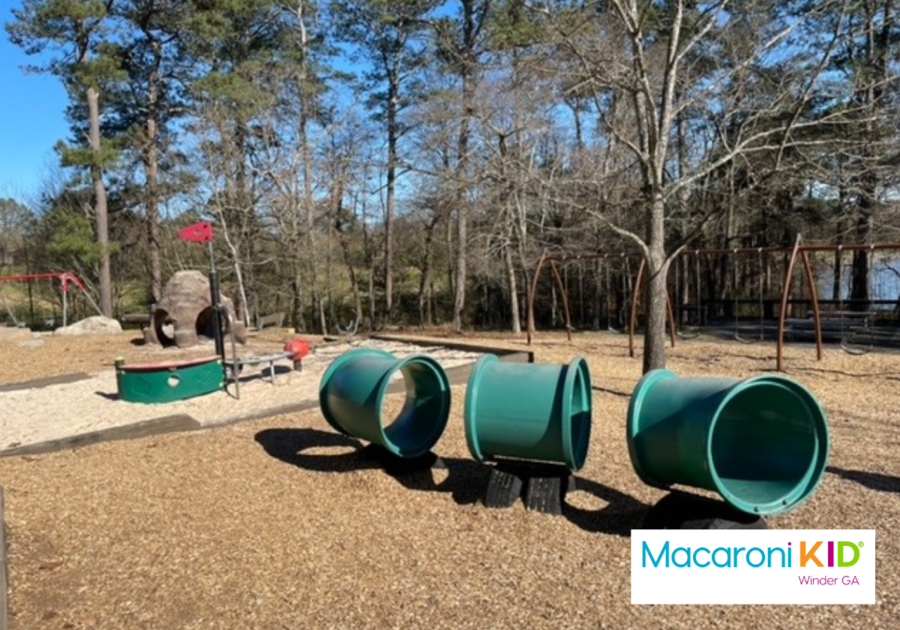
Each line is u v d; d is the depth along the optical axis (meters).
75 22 20.42
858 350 11.69
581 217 18.52
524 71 11.86
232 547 3.93
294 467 5.37
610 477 4.93
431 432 5.21
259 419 6.95
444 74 20.97
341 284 28.80
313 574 3.59
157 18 22.67
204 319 15.14
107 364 11.91
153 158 23.31
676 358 11.38
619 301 24.34
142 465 5.46
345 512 4.47
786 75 9.09
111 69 20.53
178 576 3.57
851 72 11.77
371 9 23.30
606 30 10.36
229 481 5.07
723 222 20.22
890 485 4.70
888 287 26.23
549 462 4.43
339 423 5.34
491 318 27.02
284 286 24.45
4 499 4.66
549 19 9.02
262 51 23.69
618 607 3.16
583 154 16.41
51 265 25.86
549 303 25.80
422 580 3.49
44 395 9.02
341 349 13.12
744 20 10.13
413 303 29.16
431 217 26.59
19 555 3.81
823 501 4.39
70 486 4.97
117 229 24.75
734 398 4.13
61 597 3.35
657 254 7.70
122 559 3.78
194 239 8.85
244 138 22.81
